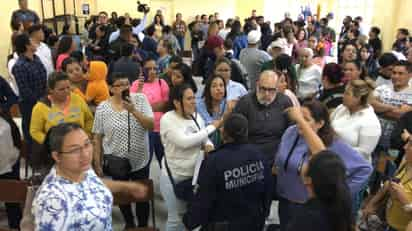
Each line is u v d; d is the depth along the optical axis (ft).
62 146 4.99
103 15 31.12
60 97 8.86
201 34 38.04
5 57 20.45
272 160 8.55
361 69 11.21
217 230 6.61
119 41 18.02
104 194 5.38
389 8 30.35
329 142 6.85
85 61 13.12
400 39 23.25
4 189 8.07
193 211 6.78
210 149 8.30
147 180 8.15
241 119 6.77
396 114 10.05
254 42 16.48
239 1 48.60
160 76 13.28
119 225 10.50
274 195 7.91
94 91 11.47
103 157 9.01
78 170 5.13
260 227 7.10
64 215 4.81
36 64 11.96
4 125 8.82
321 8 46.78
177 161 8.22
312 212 4.66
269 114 9.05
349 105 8.27
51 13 34.96
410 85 10.64
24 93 11.59
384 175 9.57
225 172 6.46
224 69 11.24
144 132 9.18
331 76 10.03
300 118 6.73
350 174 6.75
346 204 4.54
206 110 9.83
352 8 40.91
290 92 10.71
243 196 6.68
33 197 5.34
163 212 11.17
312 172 4.75
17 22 16.72
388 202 7.60
